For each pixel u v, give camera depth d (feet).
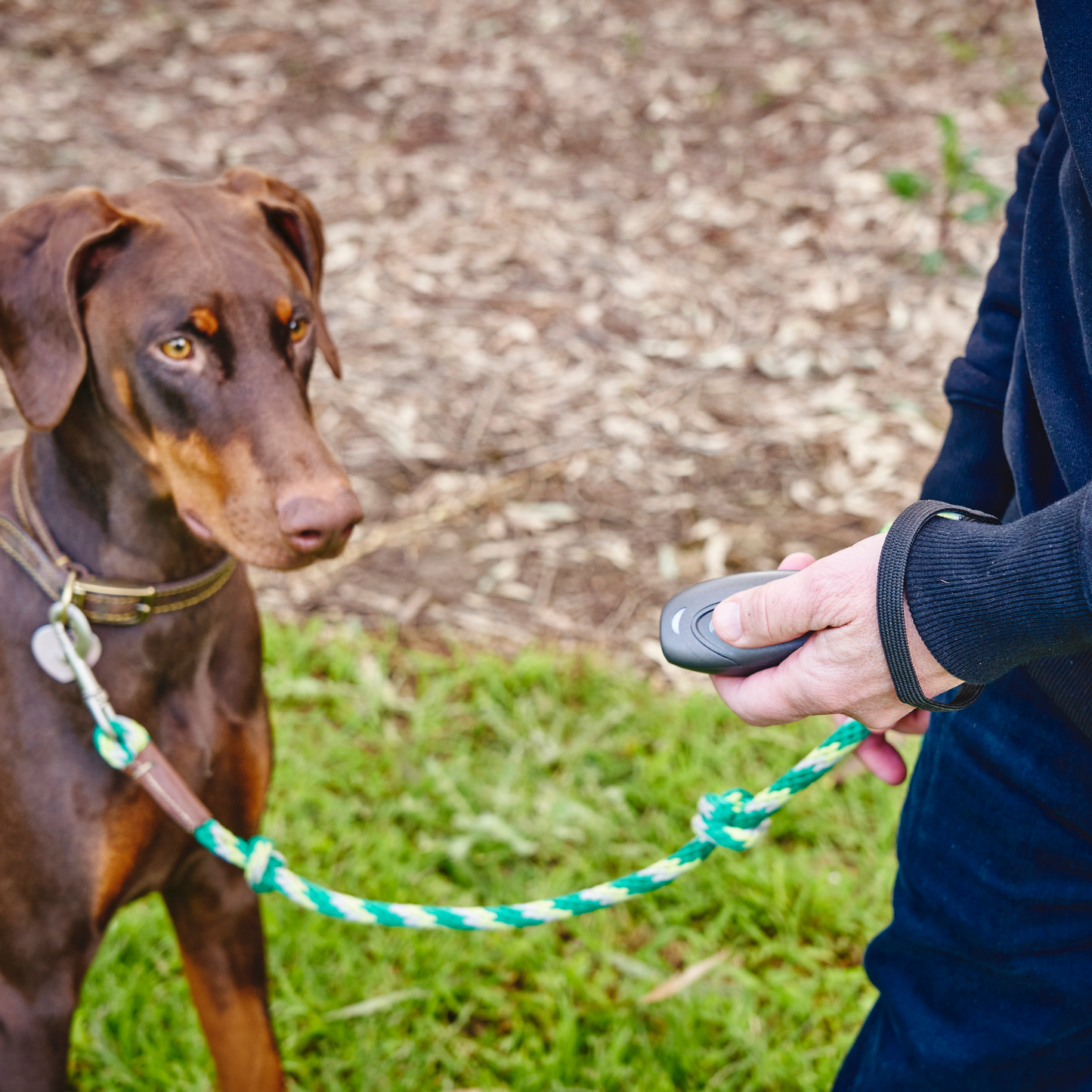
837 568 3.85
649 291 17.07
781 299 16.80
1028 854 4.39
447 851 9.18
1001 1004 4.60
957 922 4.62
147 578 5.91
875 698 3.91
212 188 6.10
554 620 11.72
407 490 13.41
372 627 11.59
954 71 22.81
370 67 23.61
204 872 6.30
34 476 5.91
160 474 5.79
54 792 5.67
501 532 12.83
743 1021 7.96
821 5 25.82
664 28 25.14
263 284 5.66
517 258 17.84
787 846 9.37
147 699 5.93
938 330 15.94
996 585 3.49
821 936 8.50
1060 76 3.60
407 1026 8.09
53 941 5.79
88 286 5.68
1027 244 4.16
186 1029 7.93
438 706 10.52
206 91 22.90
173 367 5.54
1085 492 3.37
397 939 8.55
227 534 5.57
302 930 8.49
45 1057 5.86
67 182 19.57
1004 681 4.44
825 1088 7.54
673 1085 7.58
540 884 9.01
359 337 16.03
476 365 15.53
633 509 13.12
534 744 10.19
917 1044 4.76
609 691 10.66
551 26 25.31
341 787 9.80
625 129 21.47
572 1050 7.73
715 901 8.82
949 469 5.12
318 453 5.56
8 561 5.81
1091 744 4.21
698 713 10.39
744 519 12.88
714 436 14.20
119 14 25.67
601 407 14.76
